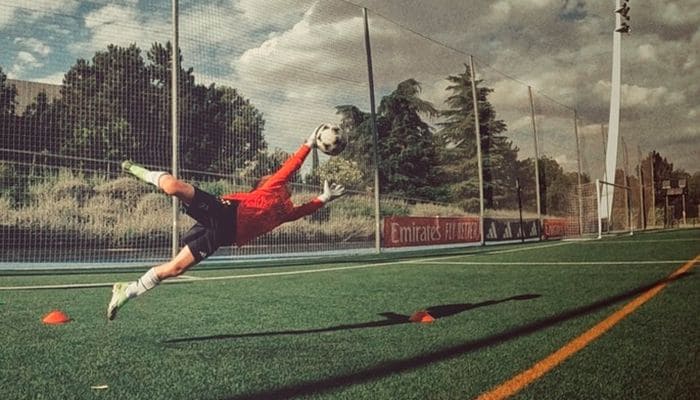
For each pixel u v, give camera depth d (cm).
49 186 1293
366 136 1802
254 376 275
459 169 3145
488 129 3119
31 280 736
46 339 363
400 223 1544
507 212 2853
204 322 426
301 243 1473
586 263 948
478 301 526
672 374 271
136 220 1291
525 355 308
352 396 240
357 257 1268
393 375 271
